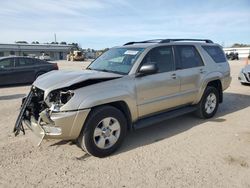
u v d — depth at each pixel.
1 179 3.81
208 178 3.80
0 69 13.02
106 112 4.43
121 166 4.19
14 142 5.14
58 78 4.60
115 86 4.60
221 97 7.05
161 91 5.33
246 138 5.34
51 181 3.76
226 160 4.36
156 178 3.81
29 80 14.07
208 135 5.52
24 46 79.62
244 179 3.77
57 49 87.75
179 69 5.77
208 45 6.83
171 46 5.77
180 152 4.68
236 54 59.94
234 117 6.84
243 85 12.42
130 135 5.56
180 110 5.97
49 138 4.21
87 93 4.28
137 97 4.89
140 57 5.07
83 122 4.23
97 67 5.50
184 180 3.75
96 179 3.80
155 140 5.26
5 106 8.39
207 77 6.36
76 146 4.95
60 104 4.17
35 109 4.62
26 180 3.78
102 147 4.46
